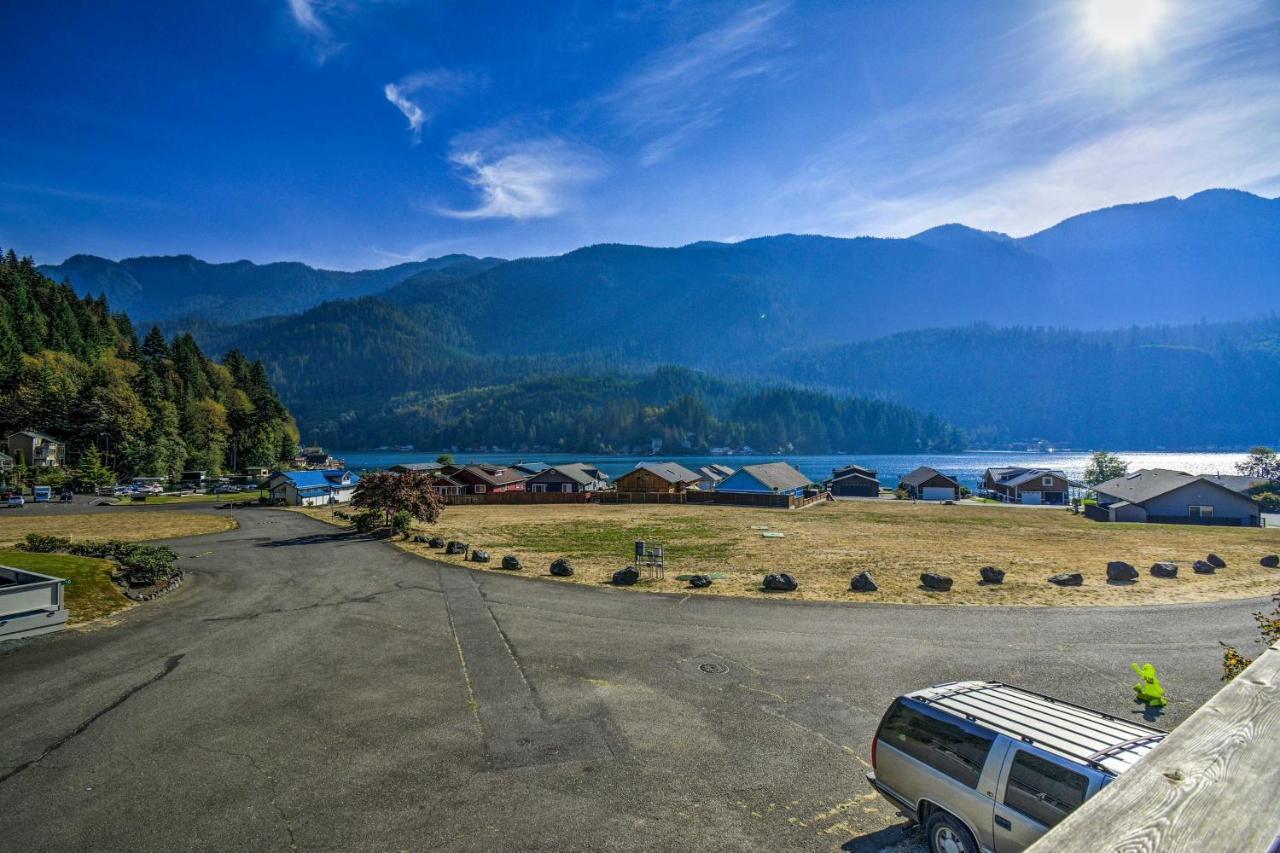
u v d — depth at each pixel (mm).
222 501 79938
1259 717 2965
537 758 11102
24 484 84312
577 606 21656
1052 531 46375
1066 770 6418
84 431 101500
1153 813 2277
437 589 24766
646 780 10344
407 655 16688
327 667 15836
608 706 13266
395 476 44875
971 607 21062
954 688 8695
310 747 11578
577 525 51188
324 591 24781
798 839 8734
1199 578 26172
